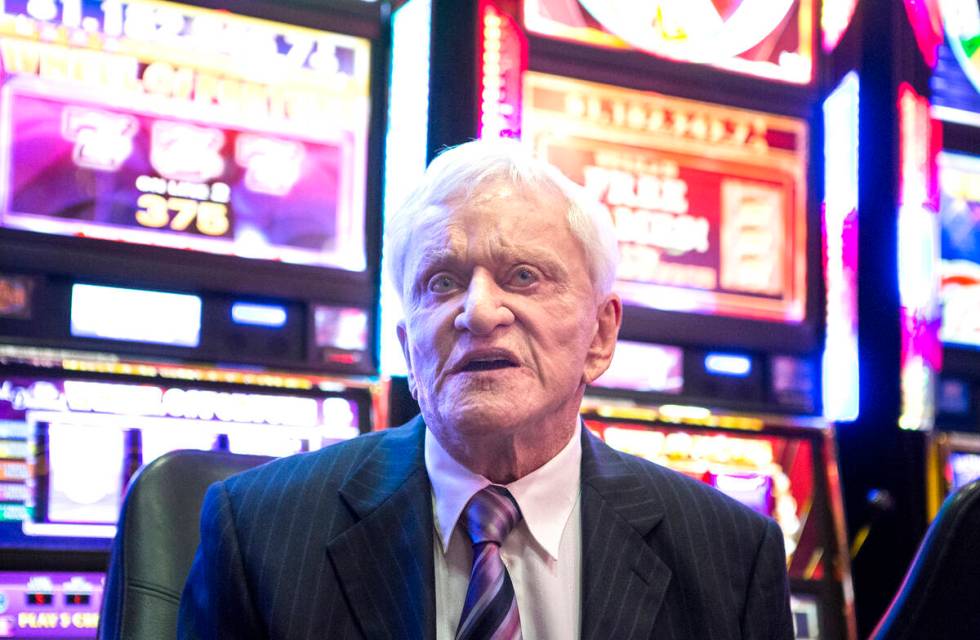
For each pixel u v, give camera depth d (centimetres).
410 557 153
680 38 386
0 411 295
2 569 289
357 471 164
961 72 431
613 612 152
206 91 335
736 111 392
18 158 312
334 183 347
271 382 324
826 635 367
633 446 363
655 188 379
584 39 371
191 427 314
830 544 375
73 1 322
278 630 149
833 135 405
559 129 367
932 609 178
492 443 151
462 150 159
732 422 373
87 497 300
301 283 338
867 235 427
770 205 393
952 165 426
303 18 346
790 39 402
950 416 415
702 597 157
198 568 160
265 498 161
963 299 421
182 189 329
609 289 162
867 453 427
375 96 354
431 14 359
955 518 175
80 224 316
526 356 148
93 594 296
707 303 381
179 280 324
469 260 150
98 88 323
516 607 145
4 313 306
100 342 315
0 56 313
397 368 346
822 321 395
